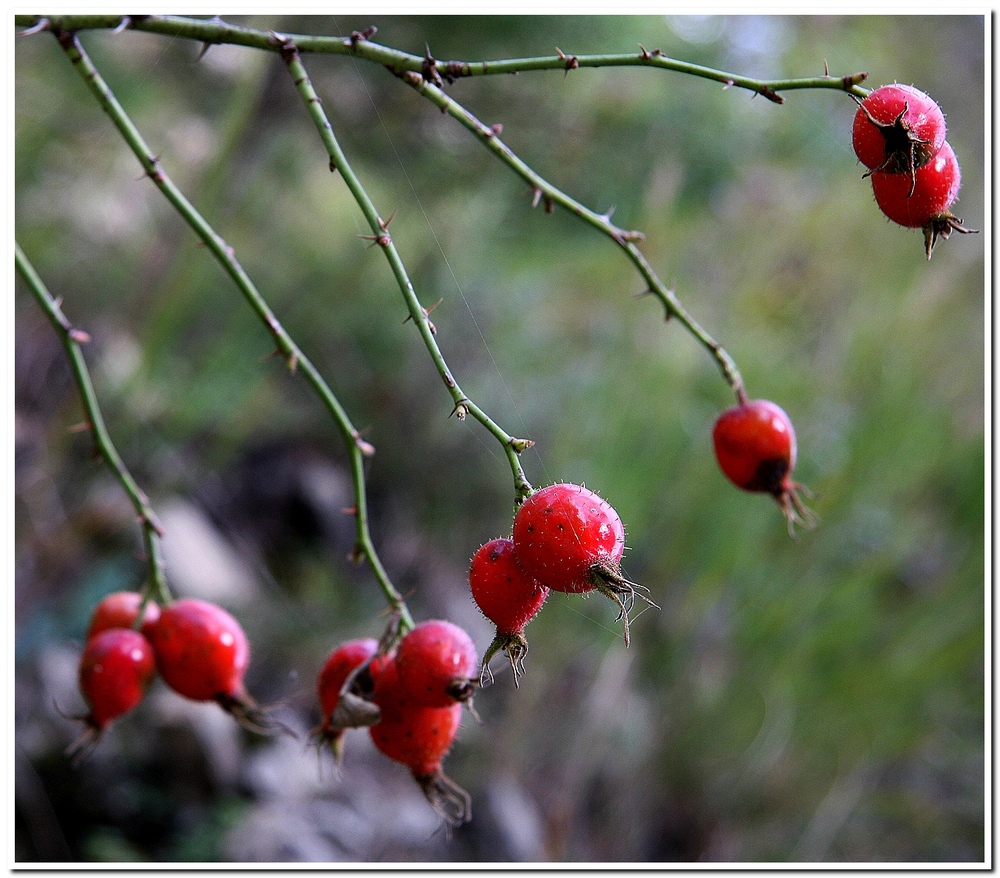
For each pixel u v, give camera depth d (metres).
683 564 0.81
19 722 0.65
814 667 0.78
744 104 1.00
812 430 0.86
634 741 0.77
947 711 0.79
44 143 0.80
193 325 0.91
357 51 0.46
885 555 0.79
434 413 0.98
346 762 0.76
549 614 0.76
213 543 0.83
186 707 0.70
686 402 0.86
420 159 0.91
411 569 0.92
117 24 0.45
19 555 0.71
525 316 0.99
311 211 0.98
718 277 0.96
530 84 0.87
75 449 0.79
